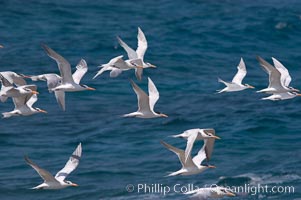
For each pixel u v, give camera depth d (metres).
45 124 48.22
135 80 57.22
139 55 41.38
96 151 43.72
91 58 63.72
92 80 56.78
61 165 41.97
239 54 66.69
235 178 39.66
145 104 35.59
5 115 37.03
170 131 46.97
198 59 64.12
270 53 67.62
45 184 31.98
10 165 41.97
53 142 45.34
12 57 62.75
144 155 42.94
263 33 73.00
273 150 43.38
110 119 49.09
